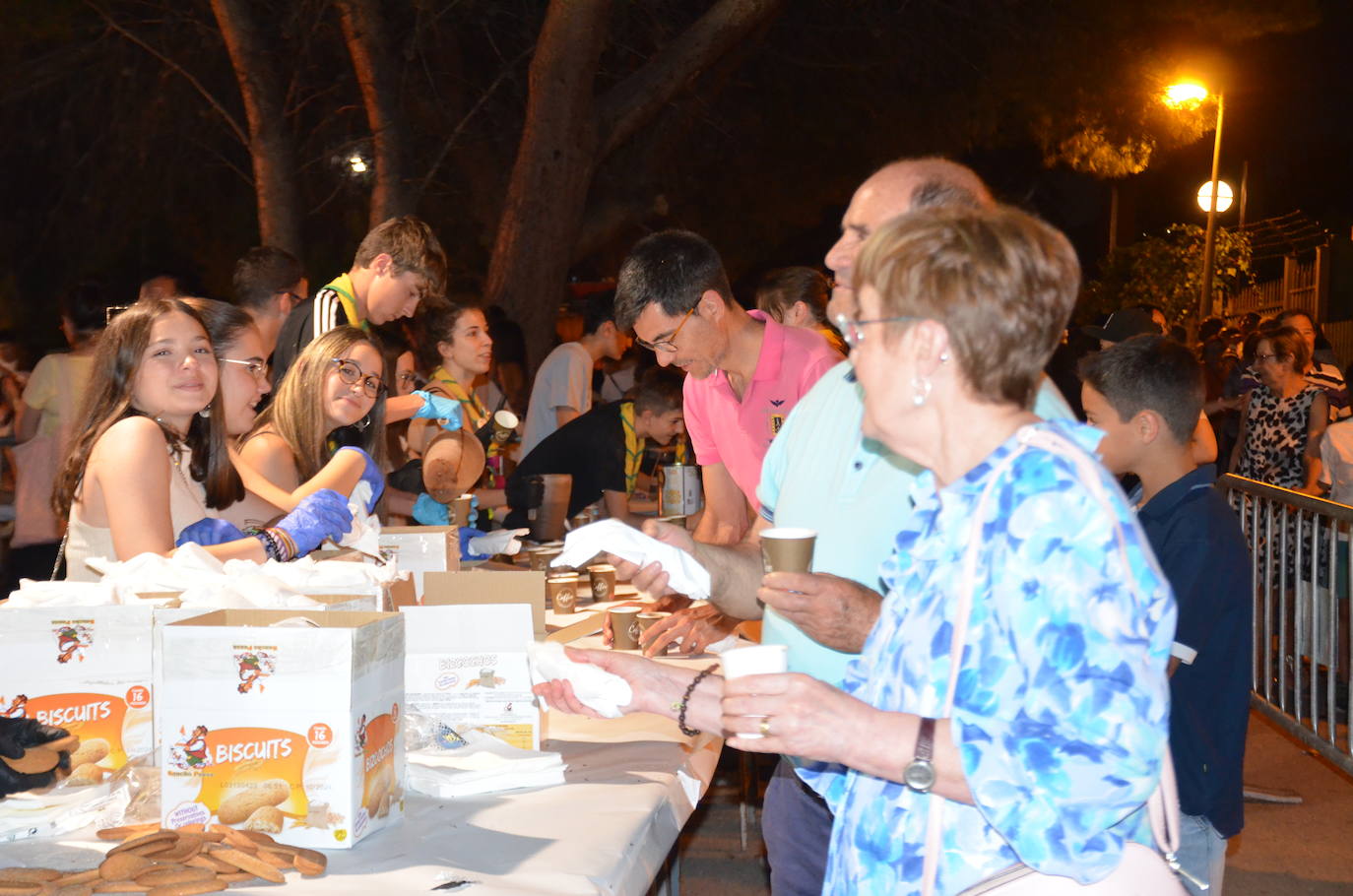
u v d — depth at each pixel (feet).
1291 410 22.26
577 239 29.76
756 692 4.26
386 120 28.84
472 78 35.53
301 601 6.33
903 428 4.43
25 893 4.95
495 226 36.27
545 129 28.02
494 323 22.93
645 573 6.52
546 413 20.56
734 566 7.21
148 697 6.15
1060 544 3.97
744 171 39.78
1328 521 14.99
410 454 15.26
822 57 37.19
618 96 29.30
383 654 5.90
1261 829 14.55
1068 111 39.60
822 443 7.14
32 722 5.36
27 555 15.25
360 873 5.30
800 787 8.03
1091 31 37.63
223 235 38.24
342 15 28.43
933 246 4.21
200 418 8.96
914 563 4.56
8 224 37.22
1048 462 4.11
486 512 15.24
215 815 5.58
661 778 6.76
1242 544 8.40
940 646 4.26
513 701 7.03
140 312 8.41
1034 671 3.96
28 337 37.11
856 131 38.42
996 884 4.20
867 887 4.52
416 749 6.78
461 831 5.87
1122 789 3.87
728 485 11.23
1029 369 4.24
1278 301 70.90
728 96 38.24
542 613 8.55
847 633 5.92
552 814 6.11
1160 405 8.59
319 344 11.24
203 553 6.77
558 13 27.20
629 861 5.66
